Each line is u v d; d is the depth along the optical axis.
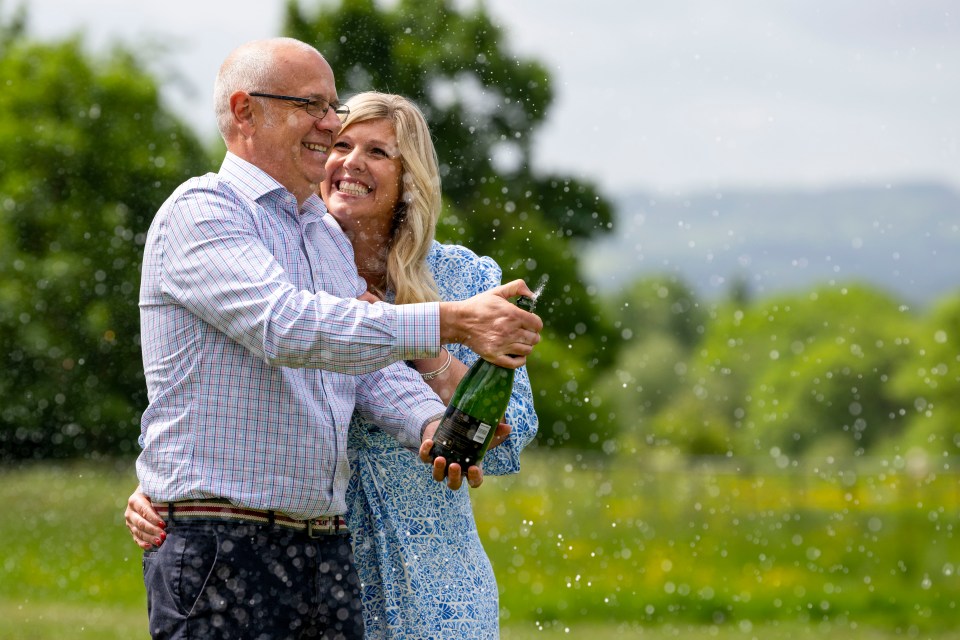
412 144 9.01
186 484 7.41
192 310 7.44
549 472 38.47
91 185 67.50
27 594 23.64
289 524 7.64
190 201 7.58
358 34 43.91
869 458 136.50
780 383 146.25
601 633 22.94
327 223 8.49
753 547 34.50
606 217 64.81
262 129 7.89
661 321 153.38
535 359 67.81
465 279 9.15
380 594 8.64
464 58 45.75
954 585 30.97
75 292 62.59
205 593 7.36
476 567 8.76
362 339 7.26
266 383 7.50
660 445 107.69
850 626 25.58
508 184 57.62
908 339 145.75
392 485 8.62
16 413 59.56
